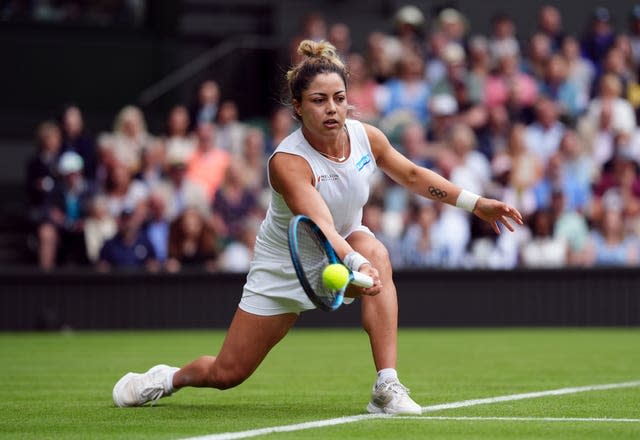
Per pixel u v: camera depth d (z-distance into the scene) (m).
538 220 26.17
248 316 10.04
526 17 36.00
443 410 10.29
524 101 29.50
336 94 9.60
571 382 13.56
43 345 20.89
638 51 31.88
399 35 30.91
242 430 8.85
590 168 27.78
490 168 27.38
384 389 9.86
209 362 10.31
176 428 9.04
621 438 8.36
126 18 33.47
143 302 24.91
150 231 25.39
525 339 22.20
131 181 26.47
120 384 10.80
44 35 32.56
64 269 24.75
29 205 26.75
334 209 9.95
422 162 26.95
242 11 34.78
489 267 25.31
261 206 26.62
